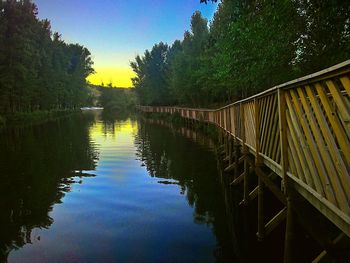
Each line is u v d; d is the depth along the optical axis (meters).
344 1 7.13
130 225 7.42
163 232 7.04
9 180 11.62
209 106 36.44
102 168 13.66
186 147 19.62
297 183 4.55
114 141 22.98
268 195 9.20
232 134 11.92
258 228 6.80
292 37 11.18
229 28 14.03
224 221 7.68
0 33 41.19
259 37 11.55
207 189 10.46
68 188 10.53
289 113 4.52
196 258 5.90
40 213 8.25
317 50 10.95
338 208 3.07
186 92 39.34
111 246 6.38
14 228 7.32
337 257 4.19
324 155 3.31
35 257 5.96
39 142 22.22
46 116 56.50
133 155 16.98
